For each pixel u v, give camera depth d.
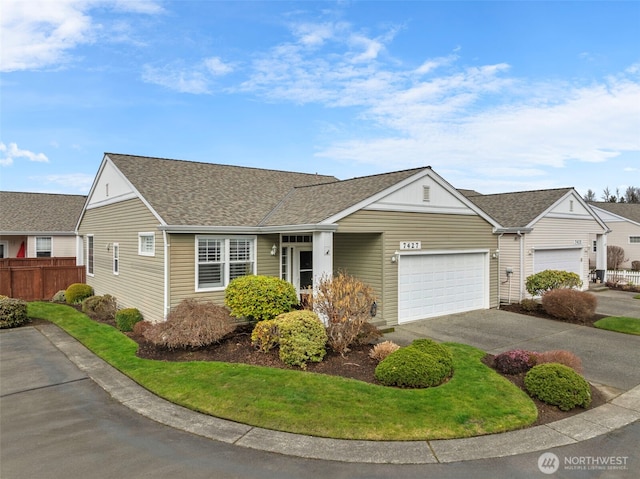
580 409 6.97
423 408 6.71
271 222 13.29
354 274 14.16
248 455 5.43
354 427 6.14
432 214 14.45
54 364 9.27
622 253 32.81
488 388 7.55
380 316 13.30
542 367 7.51
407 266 13.81
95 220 18.44
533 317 14.96
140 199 13.44
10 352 10.26
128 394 7.54
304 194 15.79
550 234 20.08
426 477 4.95
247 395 7.20
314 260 12.11
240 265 13.15
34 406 7.01
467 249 15.59
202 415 6.64
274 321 9.62
